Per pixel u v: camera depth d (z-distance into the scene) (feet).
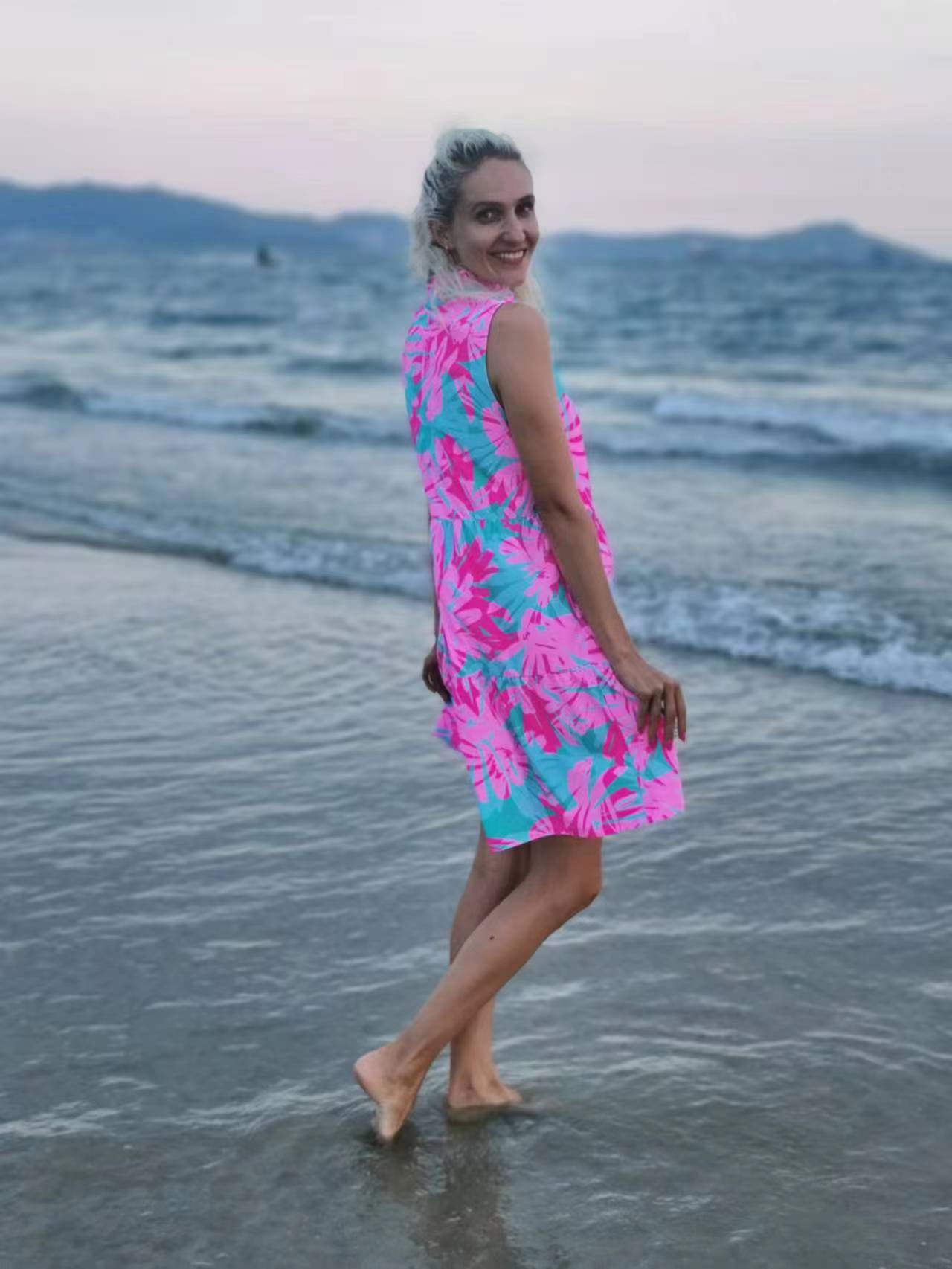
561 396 7.35
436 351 7.39
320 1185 7.63
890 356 86.38
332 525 28.37
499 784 7.45
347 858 12.14
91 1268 6.90
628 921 11.10
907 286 168.96
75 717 16.07
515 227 7.34
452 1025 7.95
